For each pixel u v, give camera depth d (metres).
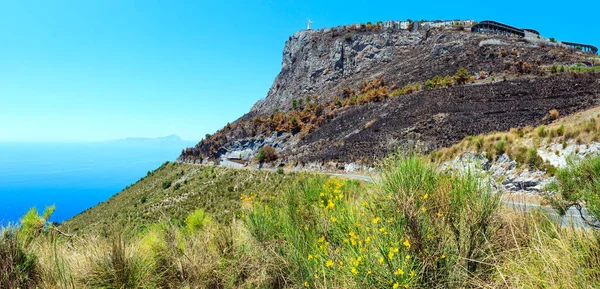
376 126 54.41
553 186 5.83
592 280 2.00
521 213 3.36
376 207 3.10
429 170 3.10
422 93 59.62
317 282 2.90
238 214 4.62
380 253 2.54
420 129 43.19
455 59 77.06
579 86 40.50
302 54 134.12
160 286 3.46
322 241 3.21
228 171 65.62
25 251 3.25
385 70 98.62
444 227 2.70
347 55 118.25
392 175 3.00
